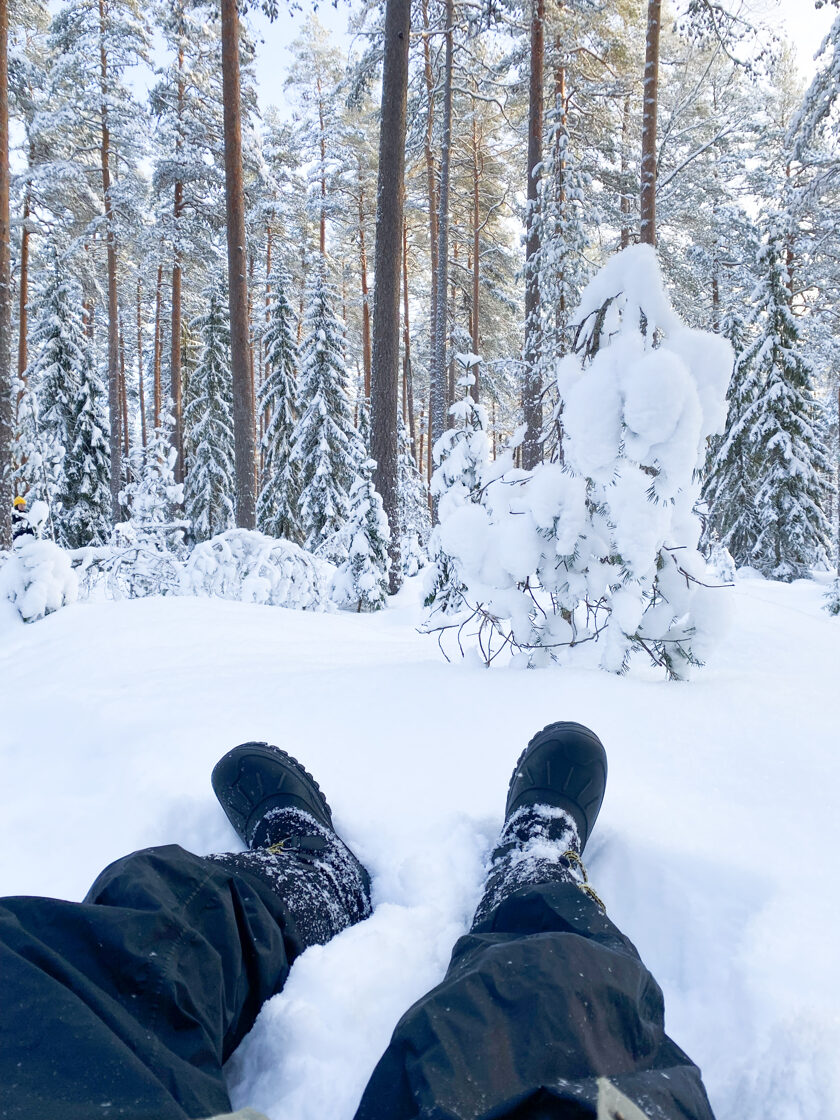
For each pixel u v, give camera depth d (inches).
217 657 119.1
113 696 95.2
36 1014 26.5
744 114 694.5
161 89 711.1
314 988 40.0
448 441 160.1
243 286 385.7
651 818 58.2
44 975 28.1
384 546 309.0
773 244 606.9
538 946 33.7
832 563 661.3
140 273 930.7
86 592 258.5
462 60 621.0
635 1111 26.2
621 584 91.8
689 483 88.0
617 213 653.3
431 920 48.6
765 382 594.2
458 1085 26.9
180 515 775.1
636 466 87.9
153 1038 28.5
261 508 658.8
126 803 66.4
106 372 1161.4
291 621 157.2
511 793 60.1
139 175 774.5
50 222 792.9
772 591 406.3
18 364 800.3
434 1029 29.1
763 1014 39.2
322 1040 37.2
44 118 698.2
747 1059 37.9
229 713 84.0
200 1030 30.8
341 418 636.1
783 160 706.2
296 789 60.2
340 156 954.7
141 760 72.9
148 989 30.2
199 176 716.0
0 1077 24.1
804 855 51.9
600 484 91.7
